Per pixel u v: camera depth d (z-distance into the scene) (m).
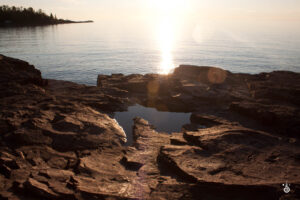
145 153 9.35
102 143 9.92
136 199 6.01
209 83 19.88
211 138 9.45
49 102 13.58
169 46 115.62
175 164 7.67
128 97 17.69
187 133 10.35
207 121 13.13
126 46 108.69
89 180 6.89
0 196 5.98
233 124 12.04
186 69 22.52
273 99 15.18
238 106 13.61
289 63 64.12
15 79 16.75
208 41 155.25
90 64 53.50
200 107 15.43
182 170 7.23
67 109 12.67
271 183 6.11
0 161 7.62
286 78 19.16
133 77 22.12
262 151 8.38
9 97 14.24
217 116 13.41
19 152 8.38
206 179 6.55
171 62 64.19
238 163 7.59
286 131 10.78
